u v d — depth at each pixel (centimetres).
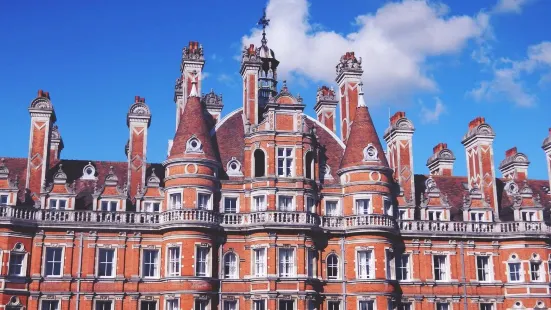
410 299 6362
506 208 7094
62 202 6144
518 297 6500
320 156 6675
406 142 6962
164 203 6178
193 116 6341
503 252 6662
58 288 5847
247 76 6862
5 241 5772
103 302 5928
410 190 6812
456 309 6431
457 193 7250
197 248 5931
